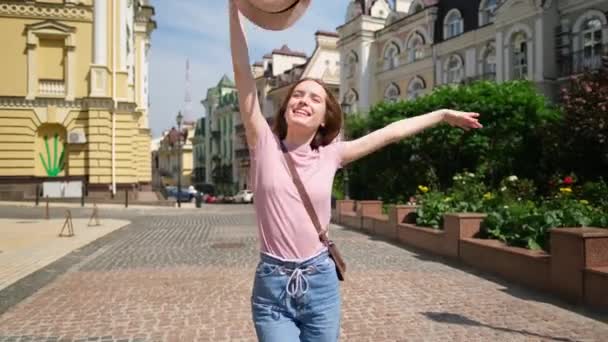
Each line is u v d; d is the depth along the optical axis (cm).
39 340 505
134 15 3891
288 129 250
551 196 1315
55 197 2745
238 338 509
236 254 1061
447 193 1480
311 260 238
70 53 2845
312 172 242
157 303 645
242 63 236
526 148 1731
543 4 2366
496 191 1335
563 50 2352
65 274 843
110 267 909
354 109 3903
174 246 1192
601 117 1349
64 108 2833
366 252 1059
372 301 642
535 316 570
